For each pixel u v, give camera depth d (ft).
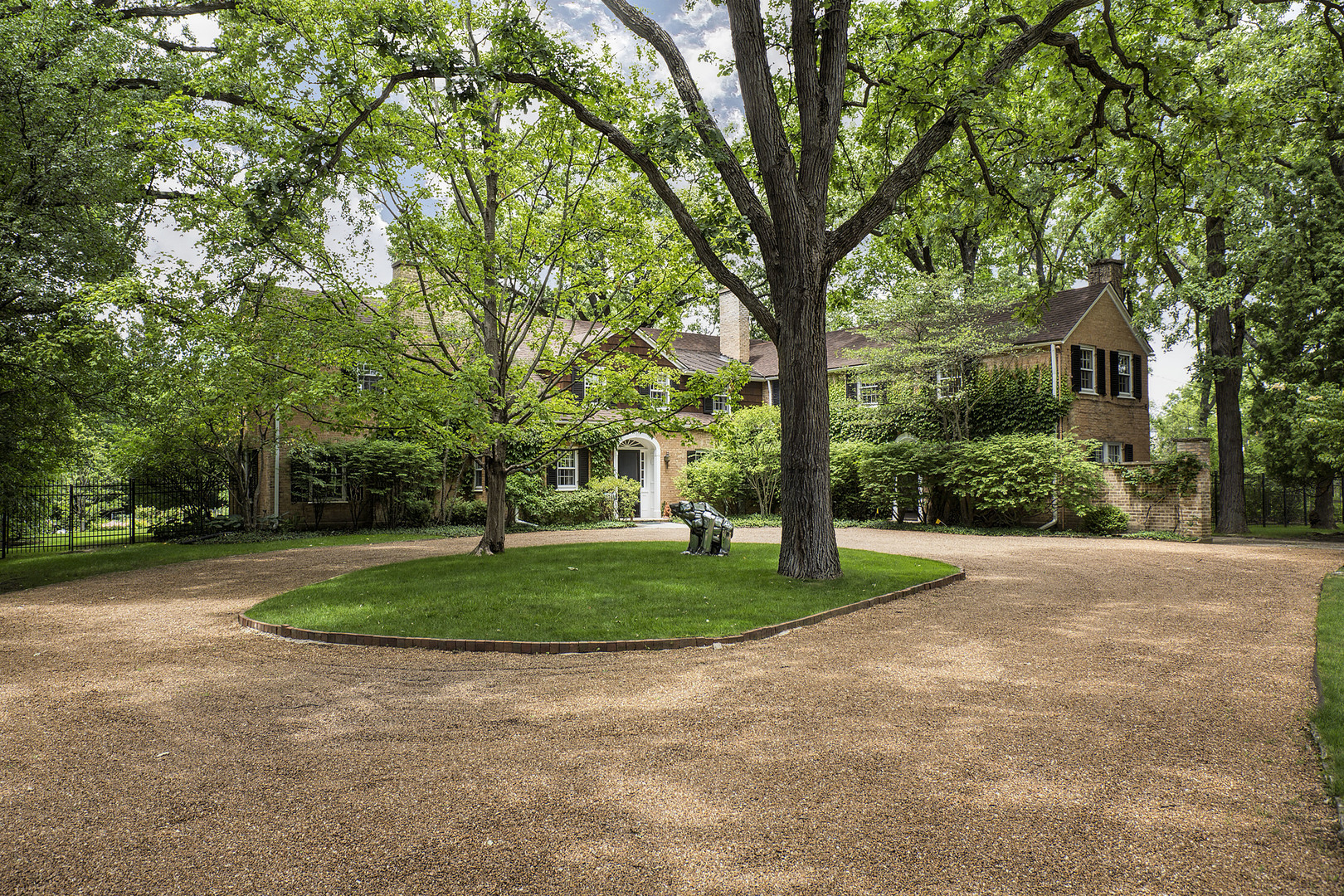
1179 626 24.85
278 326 38.78
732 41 33.55
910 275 81.61
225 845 10.43
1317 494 77.56
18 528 61.72
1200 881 9.27
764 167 33.24
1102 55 42.24
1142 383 85.15
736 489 87.61
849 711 16.03
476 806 11.59
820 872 9.52
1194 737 14.35
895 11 38.83
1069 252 97.60
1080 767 12.91
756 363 109.60
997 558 45.85
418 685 18.52
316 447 68.85
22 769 13.39
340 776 12.87
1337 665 18.84
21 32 37.14
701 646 22.43
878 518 85.51
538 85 34.55
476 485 80.94
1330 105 47.80
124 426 56.54
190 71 46.60
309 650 22.34
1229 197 46.85
